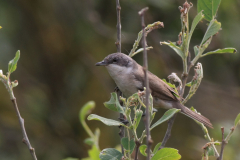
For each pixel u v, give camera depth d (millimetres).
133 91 8250
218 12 12094
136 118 4859
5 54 12117
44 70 13469
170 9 12359
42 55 13406
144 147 5262
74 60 13469
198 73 6543
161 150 4887
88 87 13102
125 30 12359
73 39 13289
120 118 6328
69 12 13164
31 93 12977
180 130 12984
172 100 8375
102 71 13273
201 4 6699
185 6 6219
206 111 14156
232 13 12211
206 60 13523
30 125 12539
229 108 14297
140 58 12609
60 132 12719
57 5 13148
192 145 12234
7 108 12633
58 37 13289
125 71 8180
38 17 13133
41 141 12422
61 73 13500
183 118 13250
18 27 12789
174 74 7055
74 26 13195
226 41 12070
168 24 12539
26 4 12859
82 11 12961
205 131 6188
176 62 13406
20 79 13008
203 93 14406
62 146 12562
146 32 6586
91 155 5062
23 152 12125
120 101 7230
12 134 12336
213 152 5617
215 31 6441
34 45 13273
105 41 13234
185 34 6375
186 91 13648
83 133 12688
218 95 14398
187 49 6461
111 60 8195
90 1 12812
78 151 12555
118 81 8242
